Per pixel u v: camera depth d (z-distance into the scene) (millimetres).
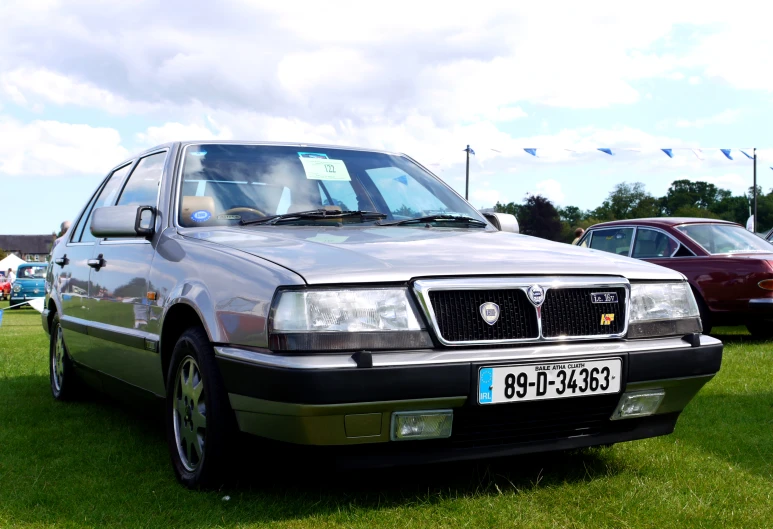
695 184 88562
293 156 4309
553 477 3385
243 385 2861
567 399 3004
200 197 3896
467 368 2805
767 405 5059
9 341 10461
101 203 5133
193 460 3352
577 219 68250
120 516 2965
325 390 2637
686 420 4609
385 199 4254
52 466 3717
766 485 3340
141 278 3850
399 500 3064
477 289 2926
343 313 2762
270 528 2791
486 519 2840
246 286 2951
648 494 3143
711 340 3428
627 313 3203
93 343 4598
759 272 8555
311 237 3436
